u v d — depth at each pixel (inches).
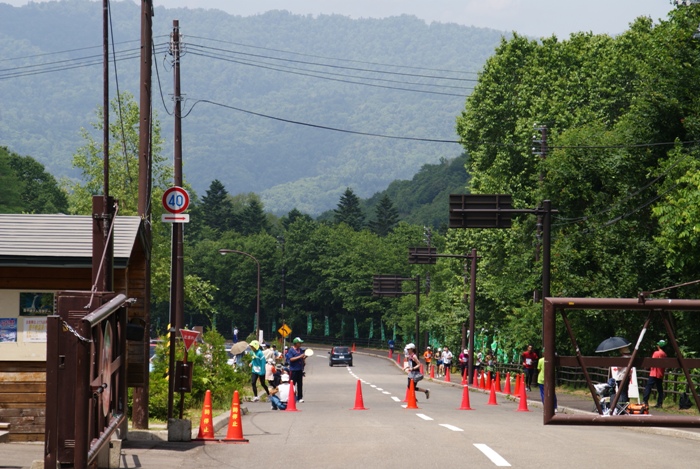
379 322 6397.6
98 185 2797.7
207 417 817.5
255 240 6958.7
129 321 784.3
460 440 805.9
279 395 1337.4
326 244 6638.8
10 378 724.7
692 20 1608.0
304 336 6761.8
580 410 1300.4
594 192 1868.8
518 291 1994.3
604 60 2463.1
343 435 864.3
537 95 2529.5
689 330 1643.7
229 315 6727.4
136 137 2760.8
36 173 5423.2
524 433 895.7
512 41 2743.6
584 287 1768.0
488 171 2564.0
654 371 1225.4
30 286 728.3
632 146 1755.7
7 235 750.5
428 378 2950.3
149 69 888.9
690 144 1615.4
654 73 1701.5
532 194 1957.4
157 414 1036.5
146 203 864.9
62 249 721.6
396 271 6186.0
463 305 2866.6
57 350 435.5
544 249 1628.9
